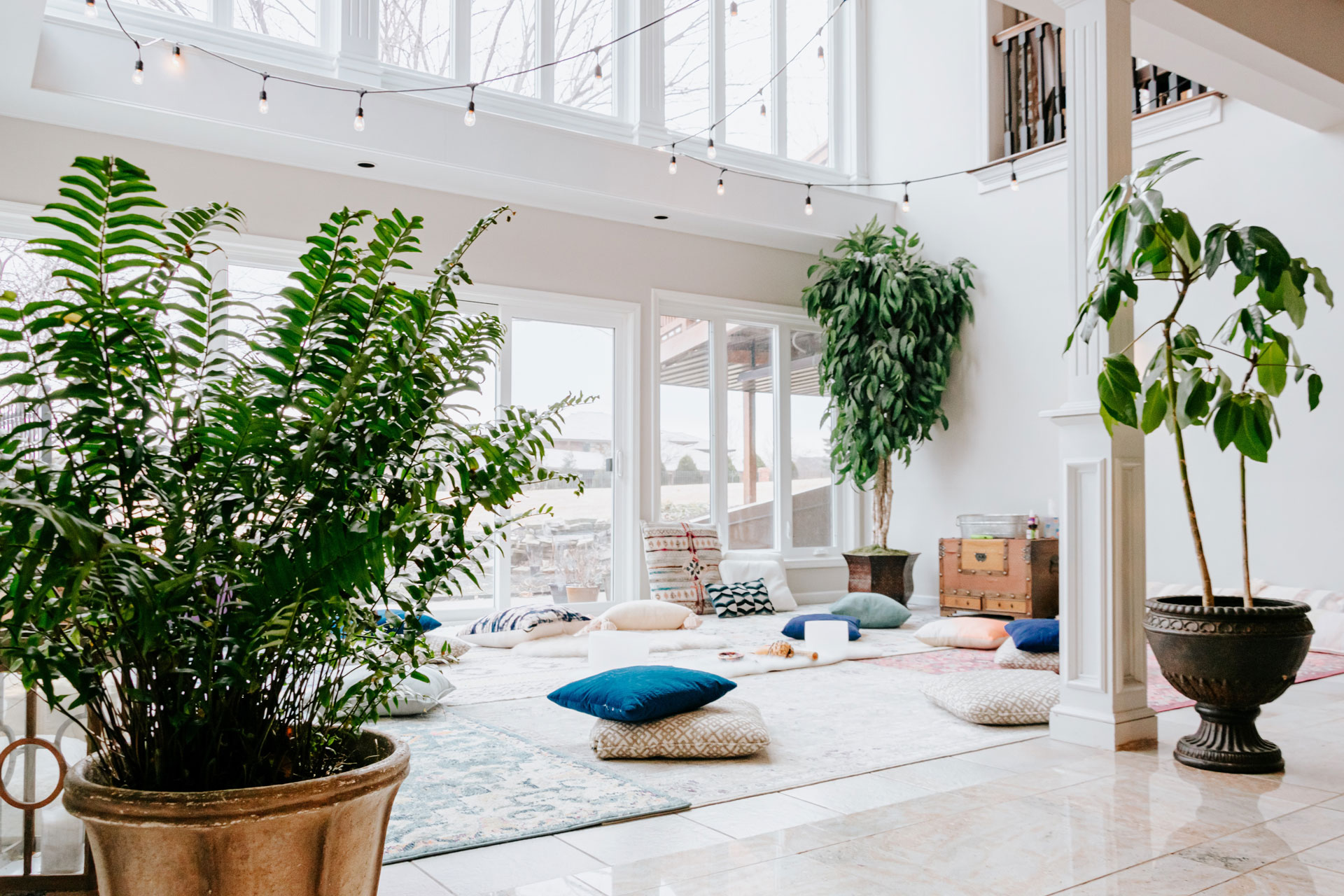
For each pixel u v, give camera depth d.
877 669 4.43
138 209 4.89
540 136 5.75
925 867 2.00
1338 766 2.75
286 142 5.02
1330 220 5.12
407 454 1.27
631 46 6.66
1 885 1.67
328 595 1.13
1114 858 2.04
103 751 1.19
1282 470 5.26
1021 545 6.07
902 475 7.53
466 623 5.87
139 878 1.05
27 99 4.45
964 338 7.06
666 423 6.91
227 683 1.08
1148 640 2.99
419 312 1.29
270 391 1.21
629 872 1.97
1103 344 3.08
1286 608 2.72
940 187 7.29
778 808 2.40
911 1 7.56
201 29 5.09
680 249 6.85
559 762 2.81
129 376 1.15
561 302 6.25
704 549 6.59
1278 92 4.57
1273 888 1.87
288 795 1.07
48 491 1.03
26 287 4.66
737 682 4.11
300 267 5.42
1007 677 3.58
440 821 2.26
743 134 7.36
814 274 7.59
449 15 6.01
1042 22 6.65
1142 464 3.13
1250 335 2.81
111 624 1.10
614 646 3.99
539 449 1.43
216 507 1.10
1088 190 3.16
